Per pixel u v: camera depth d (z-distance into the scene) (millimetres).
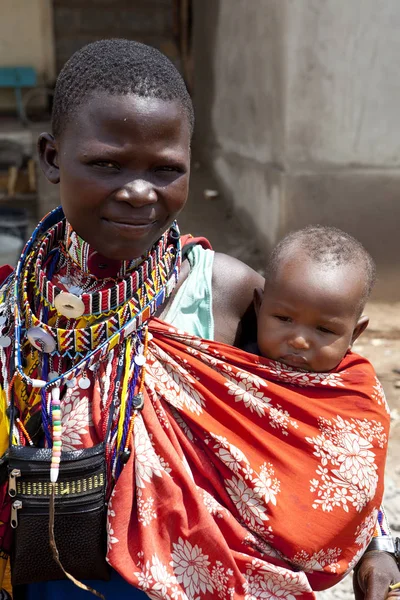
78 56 1206
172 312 1442
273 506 1317
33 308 1329
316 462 1383
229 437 1342
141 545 1240
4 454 1273
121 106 1129
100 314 1271
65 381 1257
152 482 1253
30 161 8438
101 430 1259
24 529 1221
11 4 9617
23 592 1501
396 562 1612
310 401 1410
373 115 5871
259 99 6555
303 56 5707
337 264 1472
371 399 1465
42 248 1341
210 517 1264
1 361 1317
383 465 1460
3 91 9953
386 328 5645
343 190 6016
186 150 1202
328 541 1365
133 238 1187
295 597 1336
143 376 1287
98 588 1378
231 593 1260
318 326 1447
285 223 6035
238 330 1549
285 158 5918
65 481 1216
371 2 5602
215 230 7199
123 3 10039
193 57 9438
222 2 7762
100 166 1155
